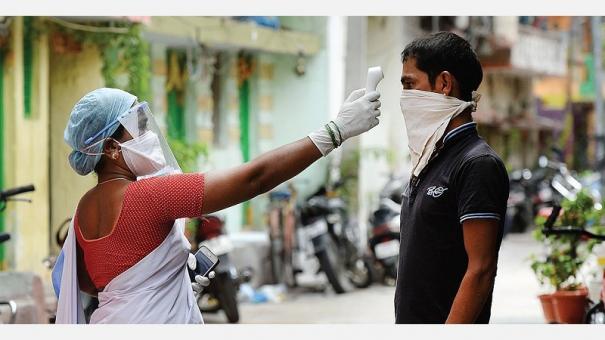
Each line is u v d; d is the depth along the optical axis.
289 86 19.53
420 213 4.55
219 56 18.19
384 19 24.17
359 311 13.15
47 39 13.15
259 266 15.48
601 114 34.44
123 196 4.29
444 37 4.59
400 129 24.02
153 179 4.30
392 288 15.72
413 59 4.60
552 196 26.02
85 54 13.69
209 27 16.30
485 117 34.84
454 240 4.50
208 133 17.72
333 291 15.45
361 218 21.72
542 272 9.97
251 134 18.97
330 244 15.04
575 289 9.94
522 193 27.36
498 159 4.45
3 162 12.71
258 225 18.67
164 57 16.67
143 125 4.40
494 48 33.16
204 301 12.81
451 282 4.51
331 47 20.02
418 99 4.58
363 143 22.48
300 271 15.90
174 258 4.33
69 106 13.80
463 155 4.48
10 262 12.55
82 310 4.46
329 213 15.40
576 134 47.00
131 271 4.26
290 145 4.27
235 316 12.19
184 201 4.22
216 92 18.25
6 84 12.69
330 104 20.05
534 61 36.12
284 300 14.53
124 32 13.32
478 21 28.25
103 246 4.29
